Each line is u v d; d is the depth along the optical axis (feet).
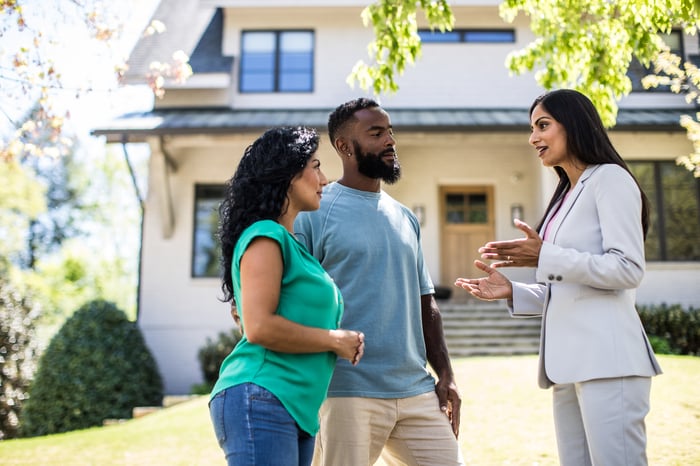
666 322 33.81
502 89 41.83
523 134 35.22
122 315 33.68
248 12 42.22
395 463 9.22
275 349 6.33
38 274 78.13
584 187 7.82
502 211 41.70
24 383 32.91
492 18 42.11
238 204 6.91
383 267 8.63
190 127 34.76
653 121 35.19
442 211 42.96
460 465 8.63
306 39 42.24
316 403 6.63
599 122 8.07
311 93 41.63
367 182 9.09
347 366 8.31
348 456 8.16
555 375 7.57
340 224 8.71
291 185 7.02
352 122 8.97
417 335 9.08
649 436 15.25
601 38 15.01
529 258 7.66
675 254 37.83
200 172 40.04
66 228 88.99
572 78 15.74
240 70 41.93
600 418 7.27
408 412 8.55
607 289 7.49
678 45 38.65
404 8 13.80
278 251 6.47
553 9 15.23
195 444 18.57
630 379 7.32
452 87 41.88
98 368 31.17
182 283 39.06
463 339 34.45
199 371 38.27
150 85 17.70
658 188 38.32
